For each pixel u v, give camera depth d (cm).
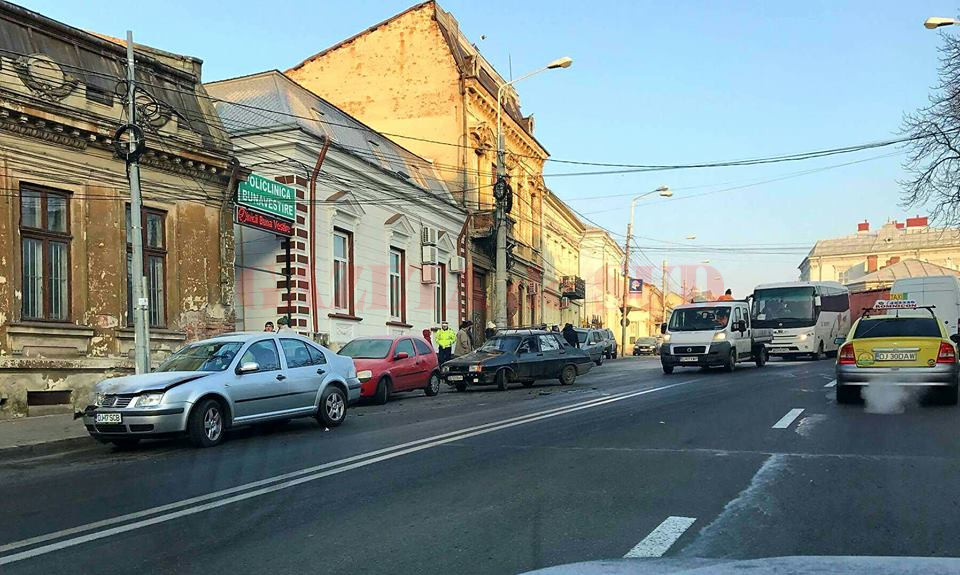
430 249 2795
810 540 534
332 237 2195
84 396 1471
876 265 7231
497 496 692
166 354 1648
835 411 1244
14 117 1364
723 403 1404
